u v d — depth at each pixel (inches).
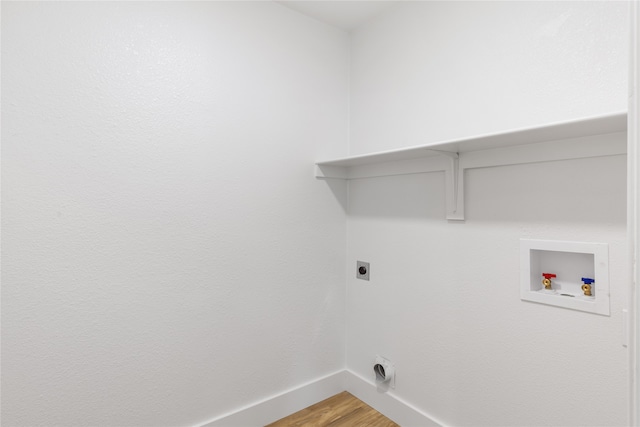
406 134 66.9
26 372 45.4
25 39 45.1
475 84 55.9
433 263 61.9
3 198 43.9
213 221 60.7
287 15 70.3
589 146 43.1
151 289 54.6
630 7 17.7
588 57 43.9
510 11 51.6
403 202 67.4
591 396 43.6
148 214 54.3
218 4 61.4
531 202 49.3
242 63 64.1
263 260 66.8
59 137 47.3
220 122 61.4
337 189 78.2
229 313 62.5
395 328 68.5
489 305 53.9
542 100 48.1
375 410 71.5
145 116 53.9
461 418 57.4
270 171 67.6
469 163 55.8
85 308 49.3
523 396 49.9
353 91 78.8
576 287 46.1
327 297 76.4
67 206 47.9
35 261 45.8
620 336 41.3
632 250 17.2
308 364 73.3
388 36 70.9
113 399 51.5
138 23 53.4
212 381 60.6
